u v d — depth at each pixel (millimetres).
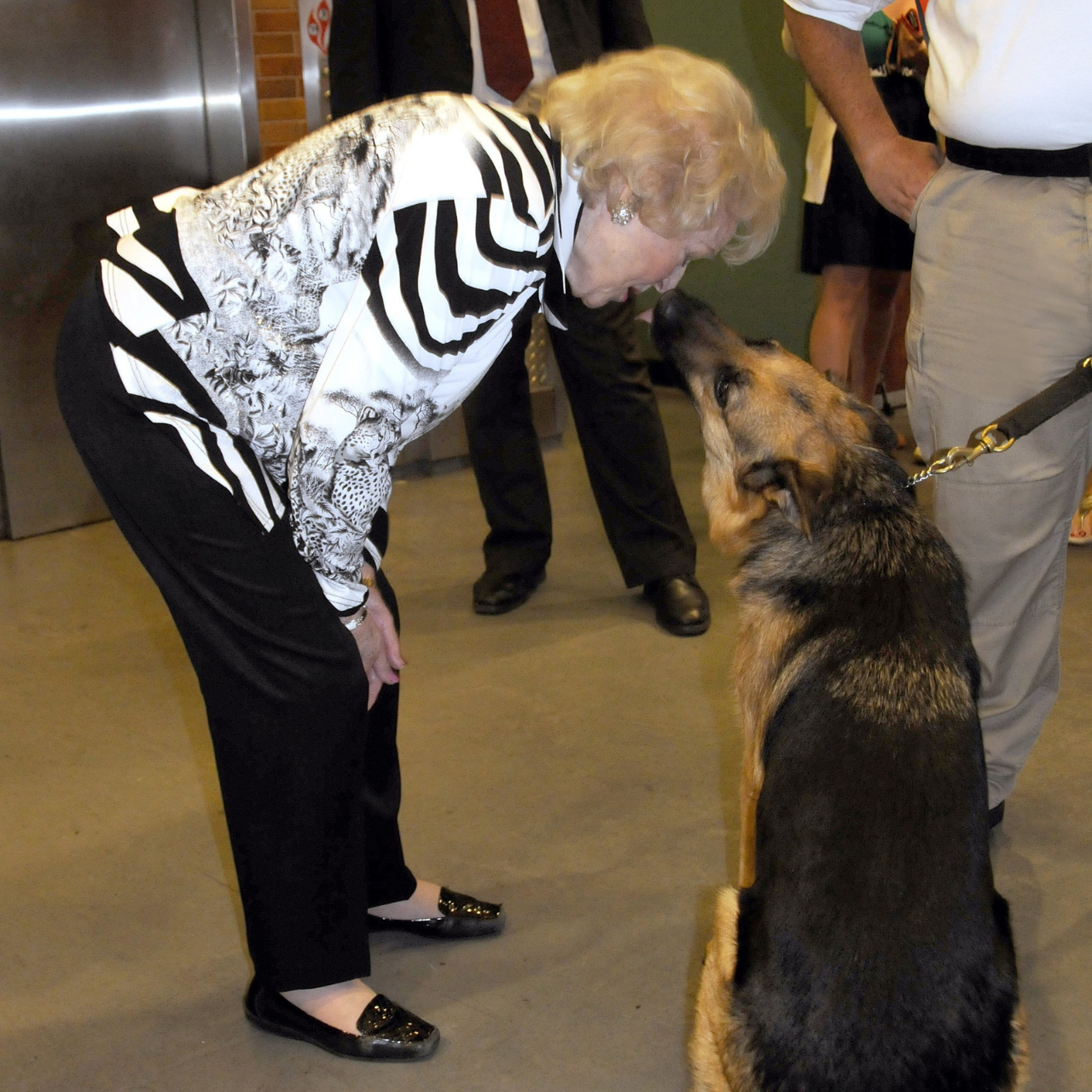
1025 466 2416
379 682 2068
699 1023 1776
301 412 1671
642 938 2396
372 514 1714
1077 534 4535
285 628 1784
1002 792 2688
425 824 2783
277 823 1931
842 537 2014
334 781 1924
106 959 2361
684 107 1559
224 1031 2180
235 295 1615
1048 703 2652
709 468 2326
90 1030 2172
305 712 1847
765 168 1665
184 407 1688
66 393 1717
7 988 2277
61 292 4816
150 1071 2078
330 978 2055
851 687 1783
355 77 3635
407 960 2369
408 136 1565
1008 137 2271
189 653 1855
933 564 1963
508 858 2658
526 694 3414
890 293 5105
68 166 4738
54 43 4574
